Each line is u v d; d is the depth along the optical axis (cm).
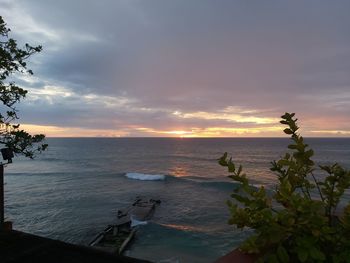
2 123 804
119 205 4444
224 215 3778
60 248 469
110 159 14262
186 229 3198
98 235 2958
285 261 159
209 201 4659
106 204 4531
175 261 2450
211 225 3369
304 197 176
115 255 451
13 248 472
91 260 436
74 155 16562
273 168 229
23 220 3747
